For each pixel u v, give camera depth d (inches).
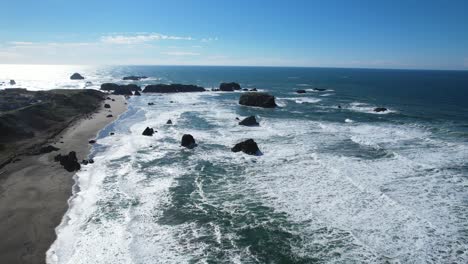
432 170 1326.3
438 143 1748.3
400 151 1599.4
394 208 1008.9
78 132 2016.5
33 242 816.3
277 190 1160.8
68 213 965.8
